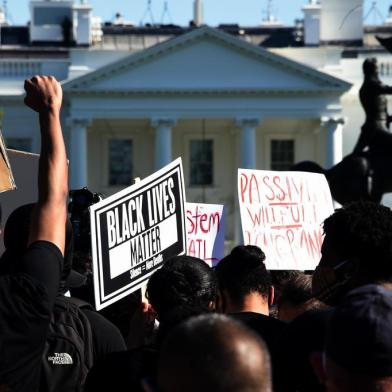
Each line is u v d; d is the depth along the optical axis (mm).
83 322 10055
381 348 7180
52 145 8641
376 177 55719
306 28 114625
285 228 14492
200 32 102062
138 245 11336
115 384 9164
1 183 10648
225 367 6180
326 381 7691
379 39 51406
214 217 15328
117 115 103188
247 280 11102
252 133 103688
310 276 11586
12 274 8273
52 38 114625
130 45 117938
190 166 109250
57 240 8422
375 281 9031
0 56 110938
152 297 9914
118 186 109188
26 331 8164
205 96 103500
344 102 107938
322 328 9141
